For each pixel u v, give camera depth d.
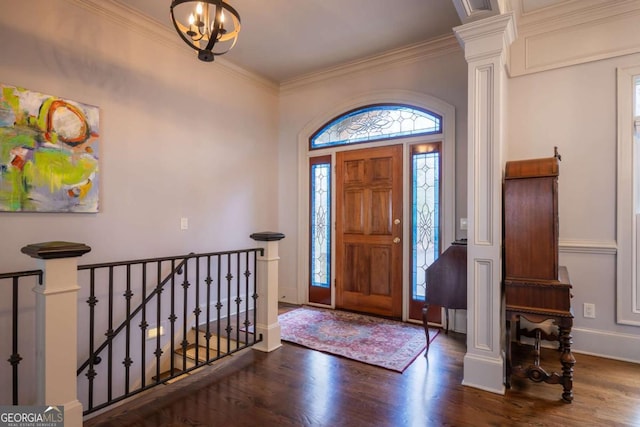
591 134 2.90
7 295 2.46
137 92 3.24
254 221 4.48
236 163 4.24
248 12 3.12
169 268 3.49
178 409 2.11
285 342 3.19
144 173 3.29
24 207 2.52
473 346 2.38
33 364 2.56
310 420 1.99
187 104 3.68
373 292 4.11
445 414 2.03
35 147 2.58
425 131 3.83
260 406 2.13
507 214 2.34
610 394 2.24
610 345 2.82
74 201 2.78
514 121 3.19
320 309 4.34
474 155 2.40
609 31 2.83
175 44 3.56
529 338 3.15
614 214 2.83
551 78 3.05
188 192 3.69
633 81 2.76
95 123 2.92
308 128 4.62
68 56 2.77
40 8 2.61
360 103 4.20
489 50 2.33
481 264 2.37
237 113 4.26
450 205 3.59
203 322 3.82
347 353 2.92
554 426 1.90
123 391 3.12
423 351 2.96
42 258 1.65
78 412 1.77
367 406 2.12
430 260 3.75
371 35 3.55
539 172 2.28
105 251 3.00
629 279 2.77
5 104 2.44
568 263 2.98
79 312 2.84
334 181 4.42
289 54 3.97
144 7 3.08
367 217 4.17
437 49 3.68
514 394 2.25
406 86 3.89
